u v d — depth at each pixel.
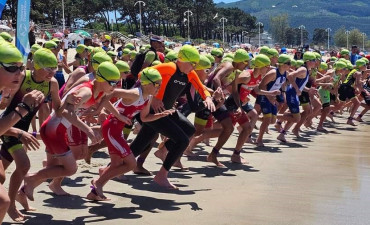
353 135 12.46
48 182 6.51
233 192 6.45
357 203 6.03
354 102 14.57
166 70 6.37
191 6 111.00
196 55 6.32
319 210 5.70
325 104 12.93
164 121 6.35
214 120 9.67
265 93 9.43
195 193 6.35
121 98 5.82
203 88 6.71
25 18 12.05
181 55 6.31
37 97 3.88
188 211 5.54
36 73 4.84
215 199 6.09
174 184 6.79
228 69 7.97
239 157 8.42
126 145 5.78
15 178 4.86
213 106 6.61
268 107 10.05
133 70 8.40
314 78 12.17
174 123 6.43
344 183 7.09
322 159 9.00
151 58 8.16
